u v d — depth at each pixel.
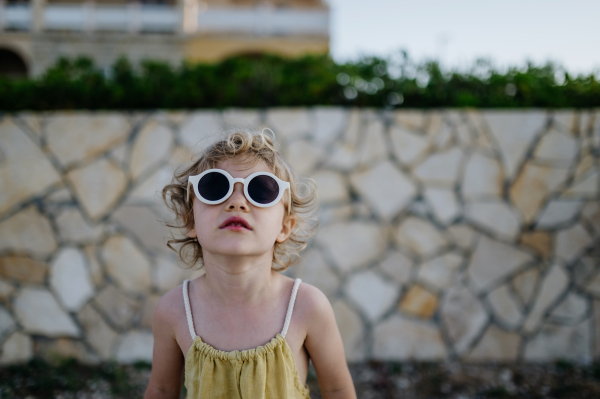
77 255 2.95
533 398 2.47
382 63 3.30
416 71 3.26
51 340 2.92
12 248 2.93
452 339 2.97
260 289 1.00
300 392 1.00
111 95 3.16
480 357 2.96
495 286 2.98
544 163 2.99
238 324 1.00
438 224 3.02
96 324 2.94
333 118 3.05
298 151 3.03
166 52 9.09
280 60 3.64
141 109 3.22
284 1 12.46
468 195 3.02
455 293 2.99
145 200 2.98
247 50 9.51
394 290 3.00
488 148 3.02
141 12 9.06
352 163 3.04
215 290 1.01
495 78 3.22
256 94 3.25
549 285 2.97
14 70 10.45
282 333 0.99
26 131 2.96
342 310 2.98
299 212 1.19
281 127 3.04
